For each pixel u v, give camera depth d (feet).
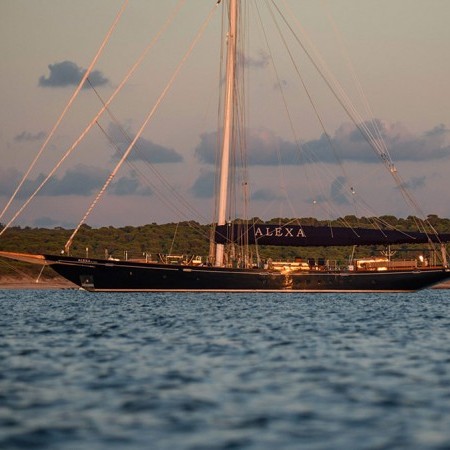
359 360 271.69
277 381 228.84
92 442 163.43
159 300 623.36
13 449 158.61
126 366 255.91
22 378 233.14
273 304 583.58
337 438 165.99
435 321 444.55
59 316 479.82
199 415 186.09
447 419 182.80
